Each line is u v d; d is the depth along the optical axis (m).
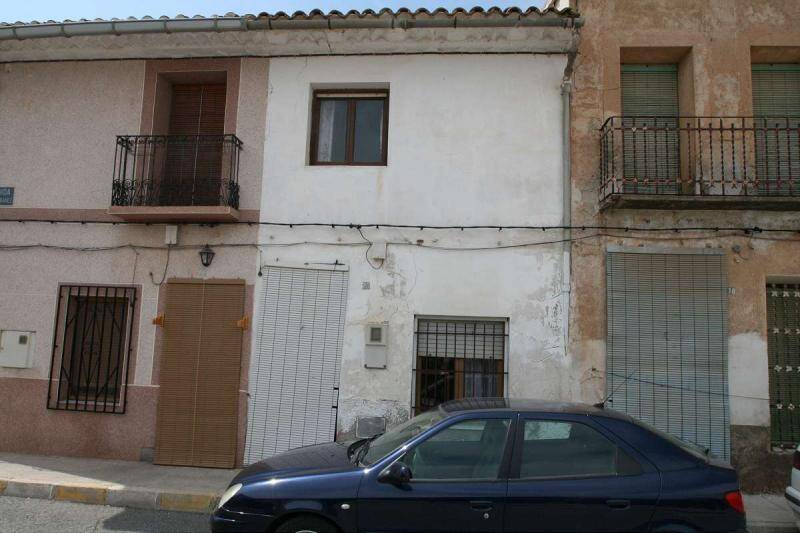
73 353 8.20
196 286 8.02
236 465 7.66
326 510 4.18
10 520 5.85
